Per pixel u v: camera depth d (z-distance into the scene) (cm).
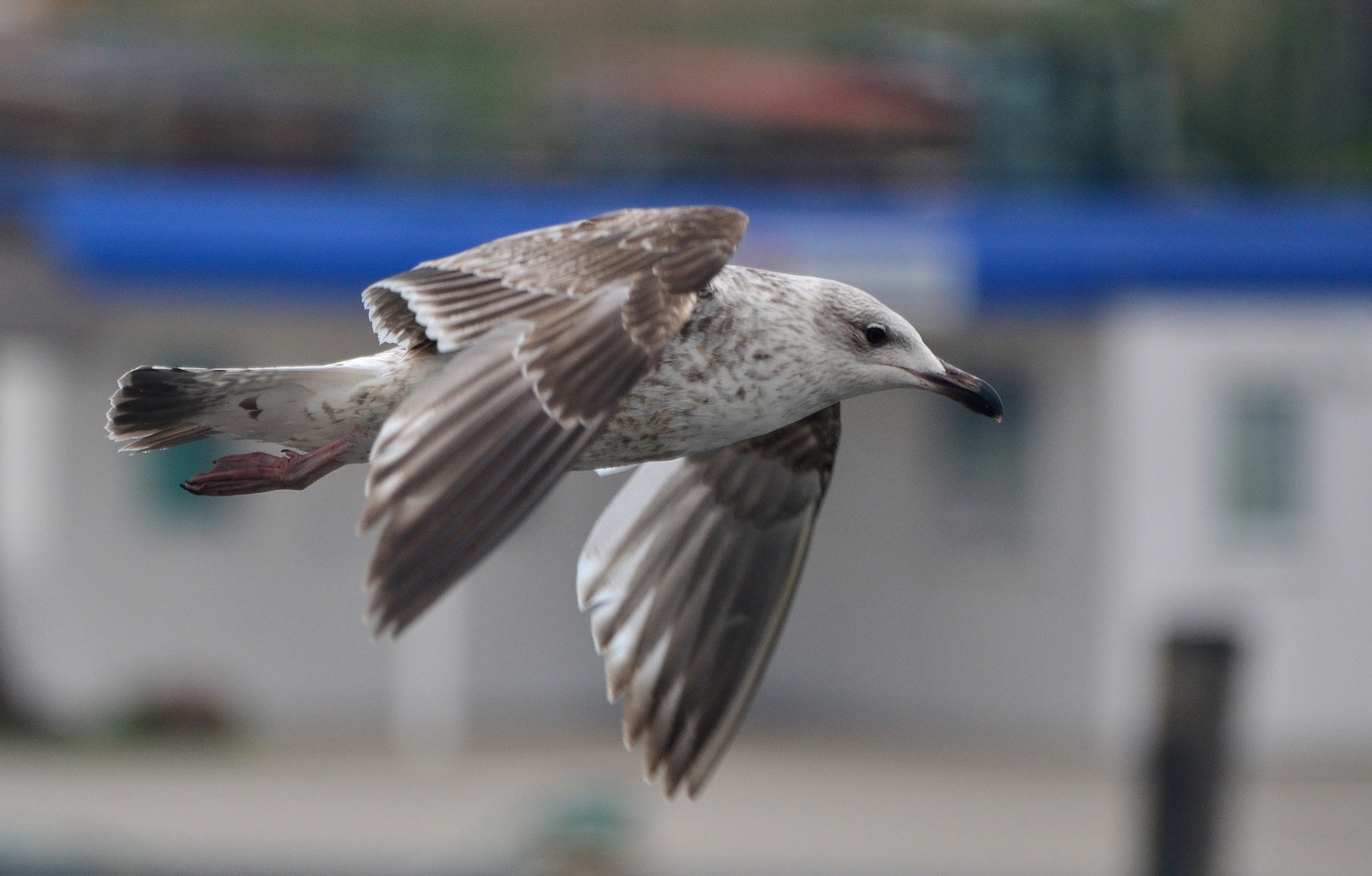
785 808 1453
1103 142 1739
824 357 527
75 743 1619
